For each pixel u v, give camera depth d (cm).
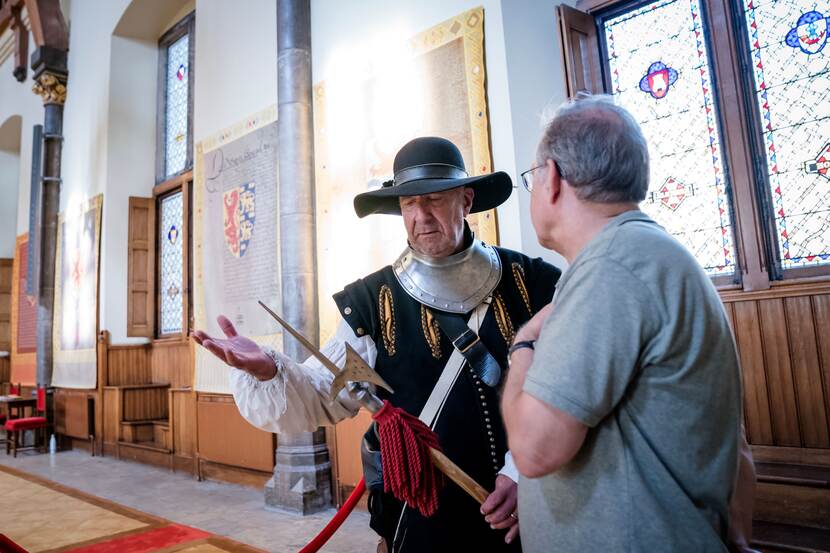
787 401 292
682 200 336
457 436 135
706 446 81
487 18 336
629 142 91
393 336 146
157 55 771
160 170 746
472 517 131
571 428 79
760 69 315
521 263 158
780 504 252
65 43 850
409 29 377
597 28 367
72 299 771
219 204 529
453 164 147
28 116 964
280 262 459
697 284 82
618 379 79
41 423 742
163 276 730
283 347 436
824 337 283
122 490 504
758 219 306
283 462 417
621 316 80
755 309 304
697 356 80
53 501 408
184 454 578
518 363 94
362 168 400
